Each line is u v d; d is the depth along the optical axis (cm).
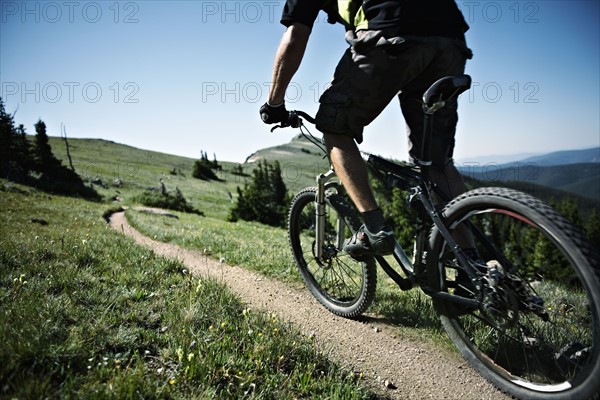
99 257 402
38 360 174
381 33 208
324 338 283
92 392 160
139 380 172
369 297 300
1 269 309
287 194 6044
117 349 205
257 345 223
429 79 231
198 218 2942
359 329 300
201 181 10881
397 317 316
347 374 223
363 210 238
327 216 335
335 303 335
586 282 159
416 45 208
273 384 193
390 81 217
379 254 250
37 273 312
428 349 266
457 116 252
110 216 2167
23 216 1187
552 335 245
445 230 219
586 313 306
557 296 355
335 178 318
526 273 201
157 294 291
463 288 224
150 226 1087
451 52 222
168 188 8369
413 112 249
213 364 197
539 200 182
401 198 3428
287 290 396
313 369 215
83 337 202
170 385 177
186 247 659
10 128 4566
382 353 263
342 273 353
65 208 1983
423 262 247
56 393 156
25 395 151
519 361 229
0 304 232
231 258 521
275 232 1549
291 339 239
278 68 239
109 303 259
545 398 184
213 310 270
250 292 388
